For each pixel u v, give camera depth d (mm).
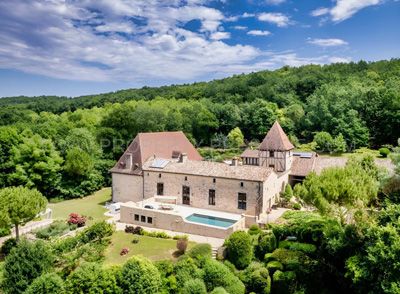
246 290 24297
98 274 21875
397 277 18031
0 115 103938
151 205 39219
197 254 26453
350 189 26891
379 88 85625
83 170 53188
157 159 45469
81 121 85938
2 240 34656
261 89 115250
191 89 144125
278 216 37469
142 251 30062
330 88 93625
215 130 97875
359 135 76062
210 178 40000
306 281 24672
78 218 38250
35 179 50656
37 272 23172
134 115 78625
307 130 87562
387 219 21203
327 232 25234
